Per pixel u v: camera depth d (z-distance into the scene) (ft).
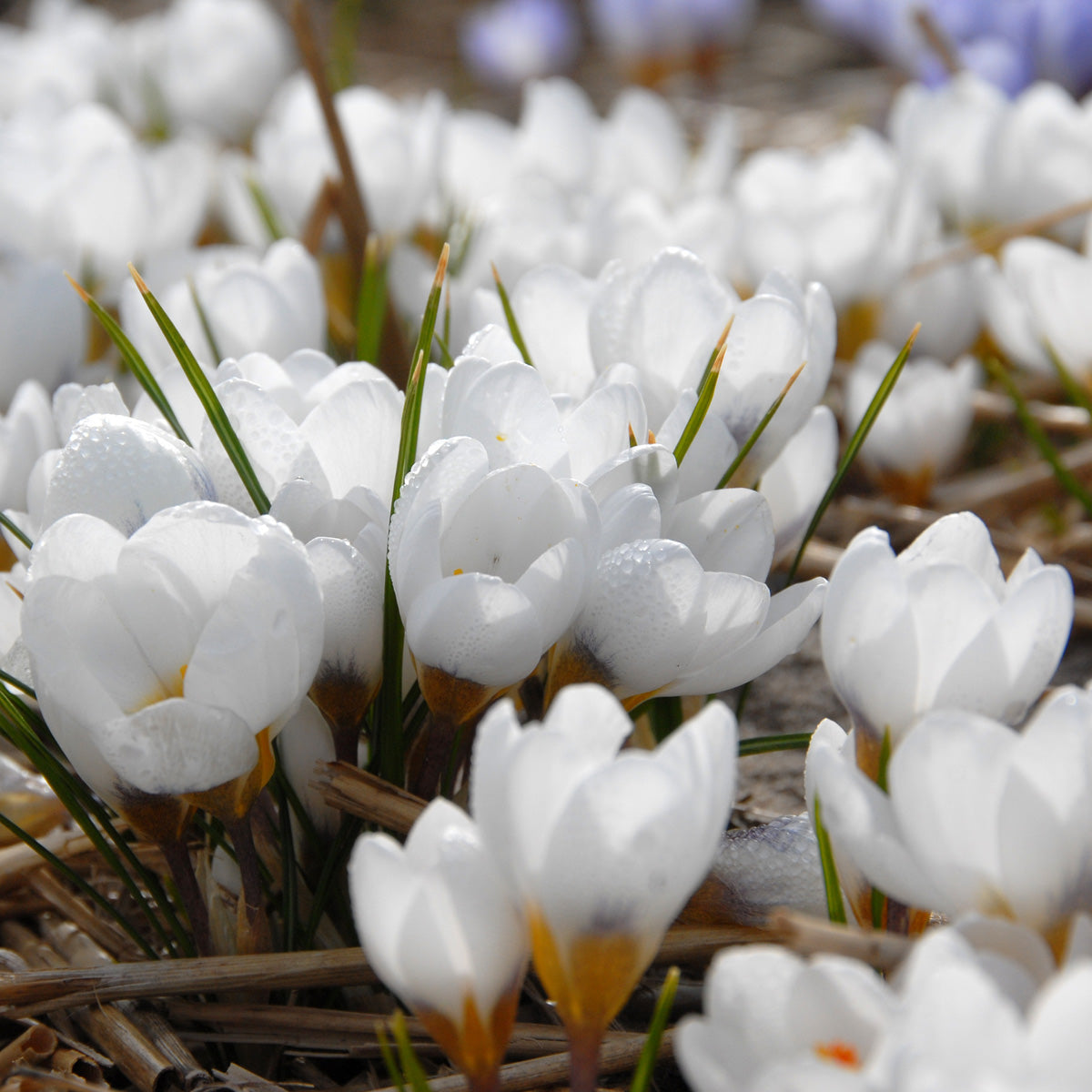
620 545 2.66
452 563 2.64
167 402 2.81
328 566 2.63
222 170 5.29
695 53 9.78
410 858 2.53
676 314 2.80
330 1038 2.71
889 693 2.59
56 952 2.86
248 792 2.64
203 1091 2.67
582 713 2.51
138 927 2.88
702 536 2.72
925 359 4.75
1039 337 3.90
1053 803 2.51
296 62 10.21
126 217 4.09
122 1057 2.70
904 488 4.20
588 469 2.71
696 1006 2.75
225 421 2.71
